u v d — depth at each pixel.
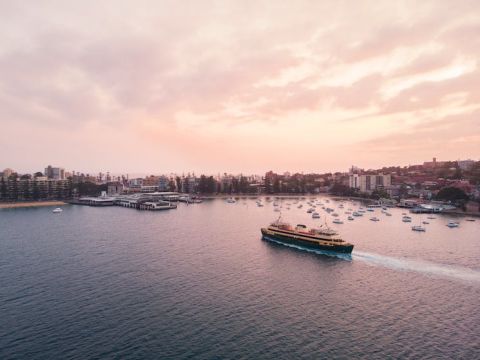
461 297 91.75
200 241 166.62
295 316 79.50
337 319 78.06
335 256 135.50
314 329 73.12
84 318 77.69
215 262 125.81
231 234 187.38
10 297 90.38
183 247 152.12
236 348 65.25
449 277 108.75
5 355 62.47
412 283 102.94
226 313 80.75
